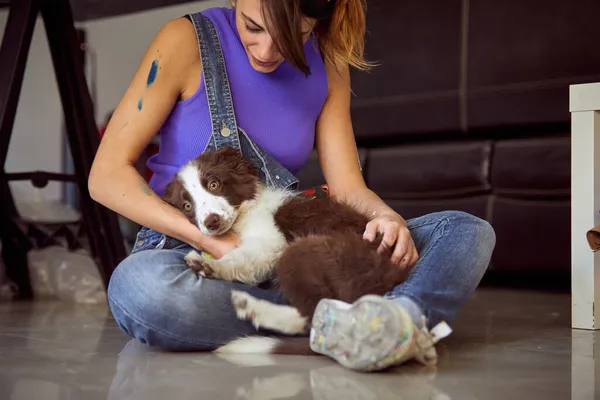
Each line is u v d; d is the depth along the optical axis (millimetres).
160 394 1323
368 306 1395
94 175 1828
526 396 1294
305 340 1667
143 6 5586
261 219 1836
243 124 1938
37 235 3150
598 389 1349
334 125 2115
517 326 2225
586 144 2123
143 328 1696
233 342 1703
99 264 3023
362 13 2023
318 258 1582
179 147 1933
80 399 1294
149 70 1863
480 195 3502
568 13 3326
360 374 1462
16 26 2936
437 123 3711
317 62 2045
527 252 3346
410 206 3707
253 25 1728
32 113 5891
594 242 2045
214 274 1696
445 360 1624
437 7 3686
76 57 2984
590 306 2133
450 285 1604
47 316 2541
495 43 3521
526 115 3447
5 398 1306
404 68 3797
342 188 2033
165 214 1773
